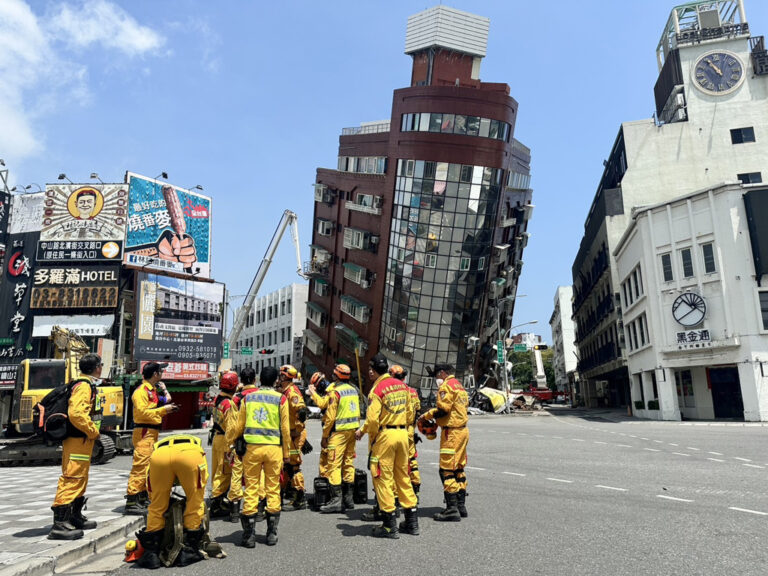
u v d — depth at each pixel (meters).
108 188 40.31
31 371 18.62
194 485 5.67
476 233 49.41
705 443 16.59
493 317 55.66
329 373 61.66
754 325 27.11
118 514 7.68
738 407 30.45
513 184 52.25
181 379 36.66
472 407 51.31
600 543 5.86
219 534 6.95
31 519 7.38
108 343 32.56
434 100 47.47
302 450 8.73
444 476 7.34
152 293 36.56
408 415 7.82
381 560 5.45
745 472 10.70
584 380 72.81
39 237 39.84
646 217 31.95
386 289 52.00
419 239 49.34
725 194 28.17
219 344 38.91
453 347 51.62
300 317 73.69
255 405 6.50
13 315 39.03
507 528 6.63
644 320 34.38
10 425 18.61
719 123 42.97
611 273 43.03
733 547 5.61
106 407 17.34
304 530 6.96
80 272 39.09
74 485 6.32
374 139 52.75
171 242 41.94
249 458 6.36
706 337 28.52
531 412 49.09
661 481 9.88
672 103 46.41
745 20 44.06
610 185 54.12
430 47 52.19
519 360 117.56
